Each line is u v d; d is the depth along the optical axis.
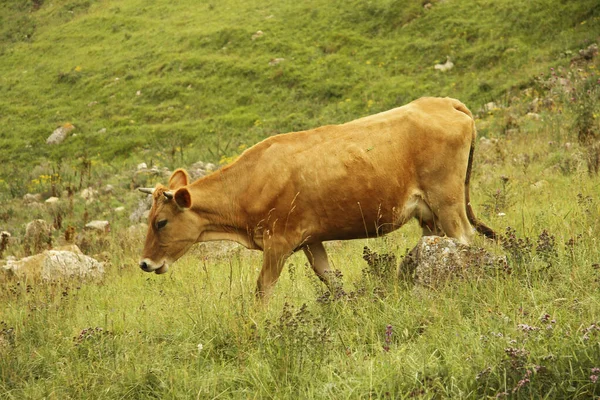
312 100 66.81
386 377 10.28
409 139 15.74
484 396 9.31
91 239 31.95
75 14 107.81
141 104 75.38
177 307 15.31
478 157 34.00
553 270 13.16
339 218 15.51
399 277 14.82
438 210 16.02
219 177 16.23
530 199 23.20
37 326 14.90
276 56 75.50
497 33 65.62
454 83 61.25
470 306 12.45
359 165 15.30
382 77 66.69
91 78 83.94
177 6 100.06
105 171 56.25
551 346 10.14
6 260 28.77
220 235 16.66
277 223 15.55
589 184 22.03
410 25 73.31
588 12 62.72
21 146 71.38
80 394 11.47
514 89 55.41
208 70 76.88
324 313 13.47
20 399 11.75
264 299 15.35
